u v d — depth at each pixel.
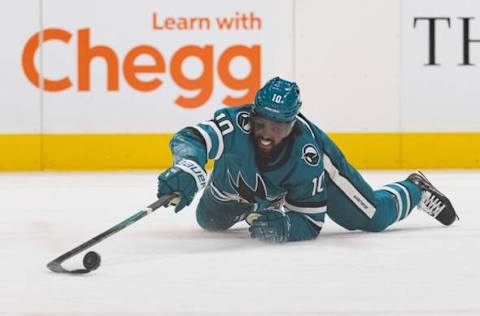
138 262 6.95
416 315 5.24
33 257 7.26
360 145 17.23
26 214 10.41
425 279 6.32
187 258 7.14
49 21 16.72
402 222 9.57
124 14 16.77
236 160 7.55
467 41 17.25
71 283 6.12
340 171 8.03
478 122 17.25
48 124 16.75
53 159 16.78
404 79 17.20
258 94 7.18
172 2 16.81
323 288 5.99
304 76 17.14
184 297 5.69
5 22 16.62
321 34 17.12
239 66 17.02
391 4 17.17
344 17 17.16
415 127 17.25
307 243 7.94
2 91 16.64
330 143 7.97
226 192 7.97
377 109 17.20
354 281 6.23
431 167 17.27
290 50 17.09
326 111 17.20
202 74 16.91
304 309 5.36
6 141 16.67
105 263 6.91
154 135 16.89
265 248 7.65
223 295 5.75
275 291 5.88
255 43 17.03
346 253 7.40
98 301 5.56
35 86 16.73
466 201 11.72
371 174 16.06
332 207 8.29
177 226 9.16
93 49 16.75
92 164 16.86
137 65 16.83
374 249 7.64
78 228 9.16
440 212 9.07
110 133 16.84
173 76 16.86
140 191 13.12
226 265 6.82
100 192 12.99
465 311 5.34
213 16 16.91
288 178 7.62
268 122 7.14
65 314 5.22
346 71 17.20
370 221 8.40
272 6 17.03
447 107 17.22
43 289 5.92
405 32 17.19
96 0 16.73
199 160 7.13
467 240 8.22
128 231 8.77
